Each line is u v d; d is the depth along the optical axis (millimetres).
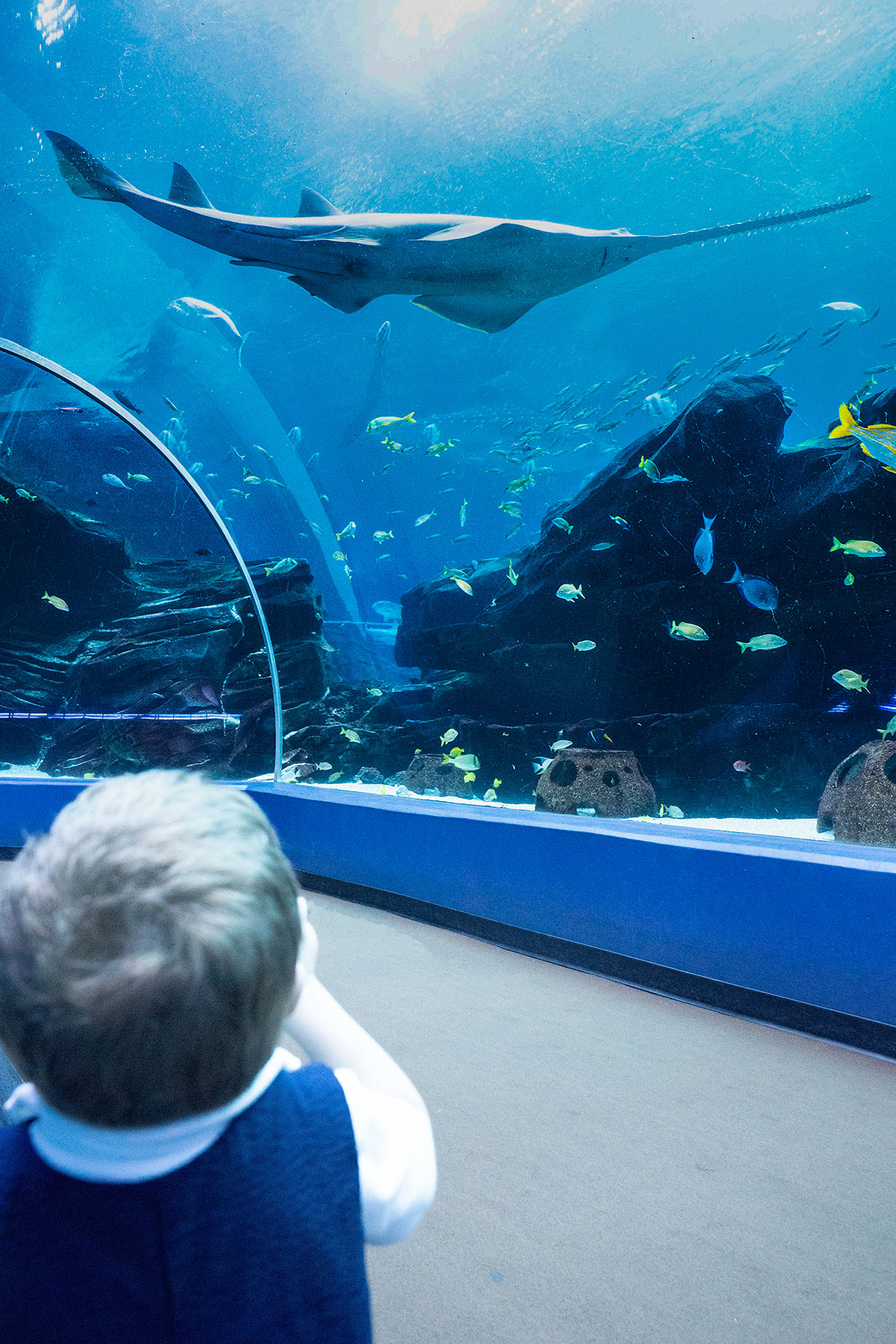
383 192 21594
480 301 9711
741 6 18156
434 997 3146
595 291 29250
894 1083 2398
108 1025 356
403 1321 1459
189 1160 421
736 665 11453
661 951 3182
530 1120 2186
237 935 364
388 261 8836
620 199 23406
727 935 2965
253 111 19359
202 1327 415
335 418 35844
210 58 18172
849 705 10117
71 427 19469
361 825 4605
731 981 2961
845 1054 2613
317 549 41031
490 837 3881
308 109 19719
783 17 18234
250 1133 441
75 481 19953
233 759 11984
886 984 2562
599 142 21469
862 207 24500
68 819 404
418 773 10281
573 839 3502
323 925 4211
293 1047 2713
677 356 32594
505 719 13695
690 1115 2215
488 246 8672
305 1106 480
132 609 14914
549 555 13914
